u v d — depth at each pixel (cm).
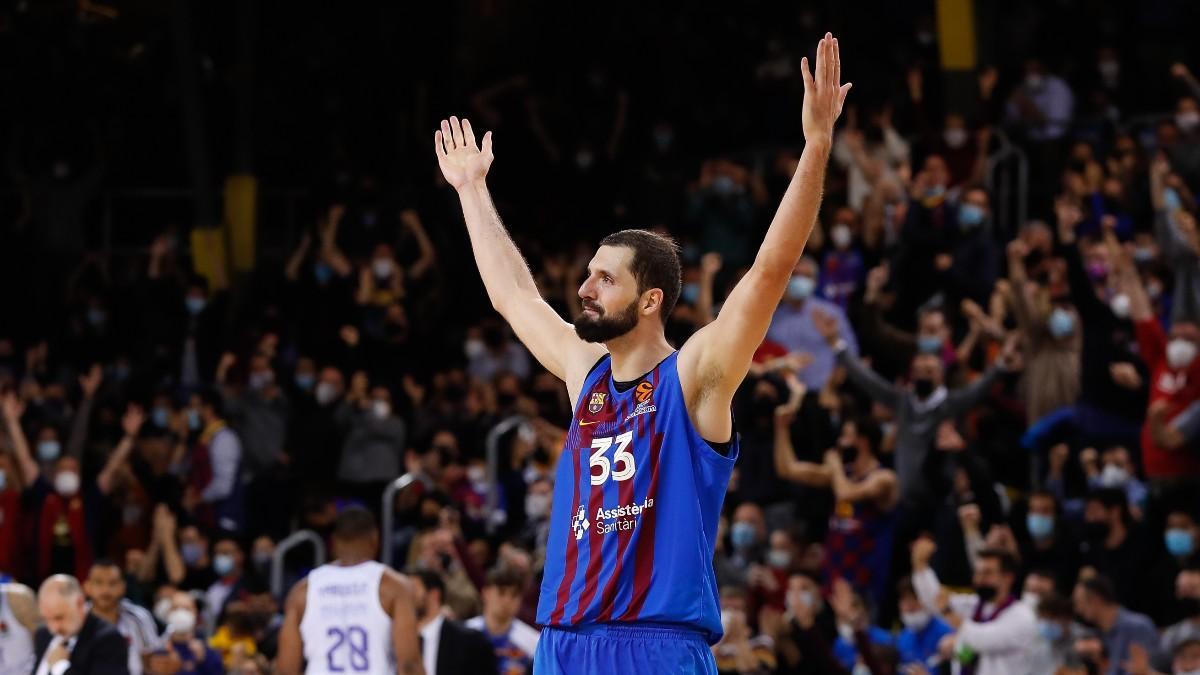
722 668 3300
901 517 3794
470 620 3438
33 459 4794
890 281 4725
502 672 3186
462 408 4881
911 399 3900
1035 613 3266
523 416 4709
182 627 3212
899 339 4544
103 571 2967
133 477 4619
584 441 1516
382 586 2827
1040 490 3759
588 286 1524
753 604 3700
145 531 4575
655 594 1467
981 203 4662
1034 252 4419
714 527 1497
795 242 1438
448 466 4500
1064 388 4244
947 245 4681
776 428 3994
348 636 2822
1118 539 3638
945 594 3441
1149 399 4091
